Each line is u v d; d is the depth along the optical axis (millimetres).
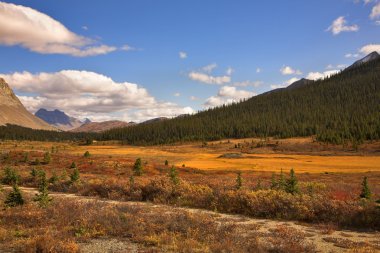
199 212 18750
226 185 25984
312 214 17281
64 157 62844
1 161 56219
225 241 11797
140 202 23297
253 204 19047
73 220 14547
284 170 68938
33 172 36250
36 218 14664
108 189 26953
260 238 13273
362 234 14570
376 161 89938
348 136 144625
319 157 107625
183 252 10789
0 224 13891
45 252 10484
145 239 12000
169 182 25969
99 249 11188
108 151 149125
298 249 11453
